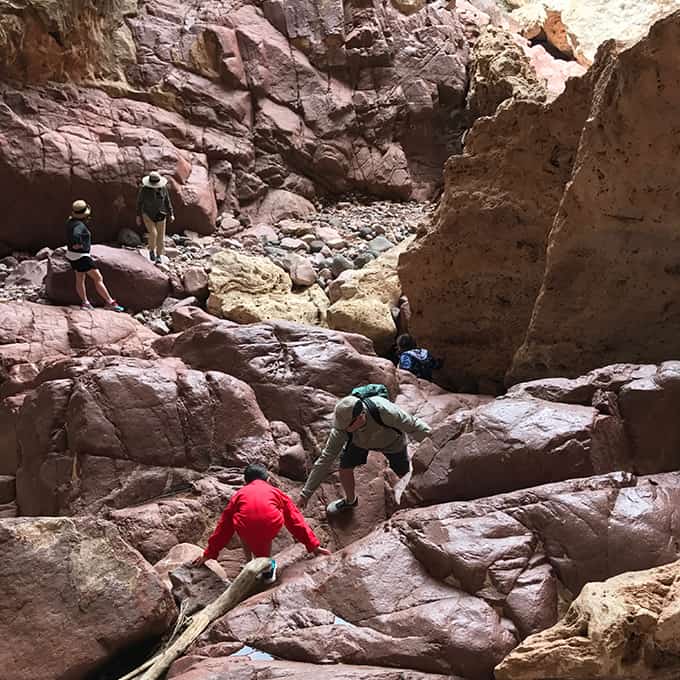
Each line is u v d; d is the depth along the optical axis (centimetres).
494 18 2008
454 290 962
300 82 1630
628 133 702
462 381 1005
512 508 534
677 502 519
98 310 1121
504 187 889
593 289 803
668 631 422
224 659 478
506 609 489
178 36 1565
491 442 592
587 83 799
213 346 846
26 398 789
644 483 537
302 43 1647
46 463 739
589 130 734
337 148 1627
